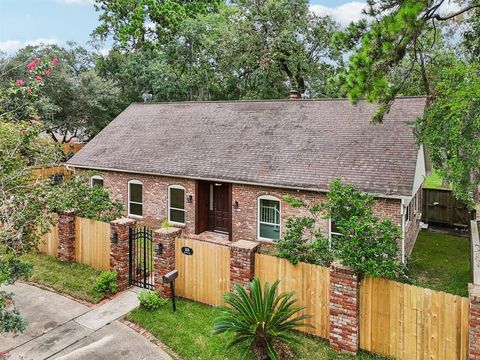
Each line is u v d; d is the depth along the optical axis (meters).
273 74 29.94
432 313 6.72
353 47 8.30
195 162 16.02
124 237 10.24
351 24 8.32
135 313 8.91
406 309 6.97
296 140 15.25
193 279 9.52
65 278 10.65
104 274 10.02
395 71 11.53
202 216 16.08
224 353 7.33
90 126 29.80
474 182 9.27
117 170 17.36
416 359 6.91
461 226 16.91
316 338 7.88
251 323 7.02
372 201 8.31
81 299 9.66
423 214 17.80
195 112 19.67
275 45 28.52
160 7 41.84
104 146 19.34
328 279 7.70
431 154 10.68
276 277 8.33
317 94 31.31
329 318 7.68
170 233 9.56
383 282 7.17
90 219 11.39
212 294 9.24
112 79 34.28
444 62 17.45
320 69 29.98
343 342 7.40
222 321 7.08
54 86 27.22
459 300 6.45
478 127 8.49
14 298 9.66
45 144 10.73
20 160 9.62
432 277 11.75
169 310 9.06
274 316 7.08
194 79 35.41
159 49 39.91
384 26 7.60
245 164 14.93
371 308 7.31
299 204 8.80
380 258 7.15
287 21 28.86
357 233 7.27
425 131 10.47
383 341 7.23
